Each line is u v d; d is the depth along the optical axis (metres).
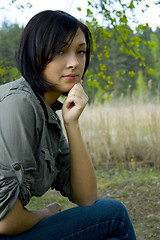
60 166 1.28
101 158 4.29
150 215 2.53
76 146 1.18
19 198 0.96
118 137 4.36
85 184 1.19
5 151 0.93
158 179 3.43
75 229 1.08
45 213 1.12
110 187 3.32
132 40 3.02
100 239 1.12
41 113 1.00
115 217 1.12
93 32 2.97
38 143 1.02
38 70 1.05
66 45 1.04
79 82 1.21
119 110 4.50
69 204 2.85
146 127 4.40
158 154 4.05
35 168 0.99
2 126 0.94
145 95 4.67
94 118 4.43
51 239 1.05
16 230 0.98
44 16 1.04
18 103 0.95
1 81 2.95
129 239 1.16
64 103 1.17
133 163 3.89
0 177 0.92
